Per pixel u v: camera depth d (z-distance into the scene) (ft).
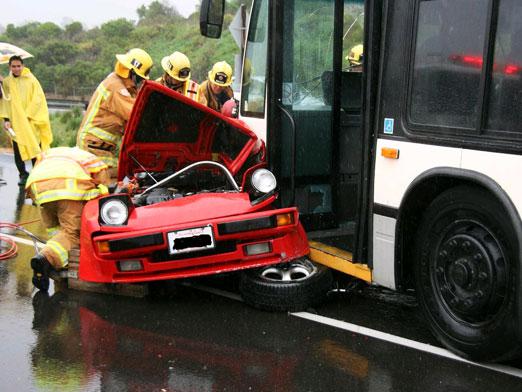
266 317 16.83
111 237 16.75
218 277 20.33
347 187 20.99
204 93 31.01
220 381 13.28
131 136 19.66
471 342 13.75
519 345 12.80
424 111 14.64
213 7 19.45
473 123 13.53
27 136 36.73
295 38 19.29
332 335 15.57
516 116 12.75
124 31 118.21
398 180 15.21
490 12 13.20
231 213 17.12
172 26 113.29
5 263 21.85
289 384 13.12
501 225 12.94
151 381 13.29
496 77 13.14
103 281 17.52
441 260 14.39
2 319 16.83
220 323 16.44
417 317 16.75
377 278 16.11
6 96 36.50
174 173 20.67
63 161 19.60
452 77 13.99
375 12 15.64
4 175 39.78
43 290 19.07
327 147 20.12
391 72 15.42
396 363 14.02
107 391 12.86
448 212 14.19
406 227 15.37
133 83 23.99
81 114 68.28
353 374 13.52
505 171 12.76
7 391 12.87
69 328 16.20
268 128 19.39
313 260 18.22
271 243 17.11
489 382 13.09
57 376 13.53
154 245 16.61
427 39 14.58
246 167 20.16
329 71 19.89
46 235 25.62
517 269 12.42
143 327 16.24
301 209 19.93
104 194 19.45
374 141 15.93
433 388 12.87
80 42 120.98
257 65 20.79
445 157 14.02
